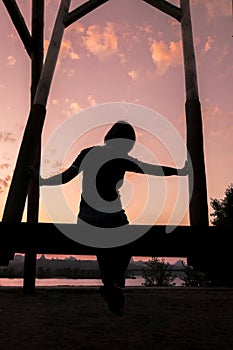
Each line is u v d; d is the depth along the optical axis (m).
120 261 2.41
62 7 3.56
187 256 2.29
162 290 7.52
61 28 3.49
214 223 11.48
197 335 3.80
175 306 5.55
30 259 6.36
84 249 2.21
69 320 4.42
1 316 4.60
